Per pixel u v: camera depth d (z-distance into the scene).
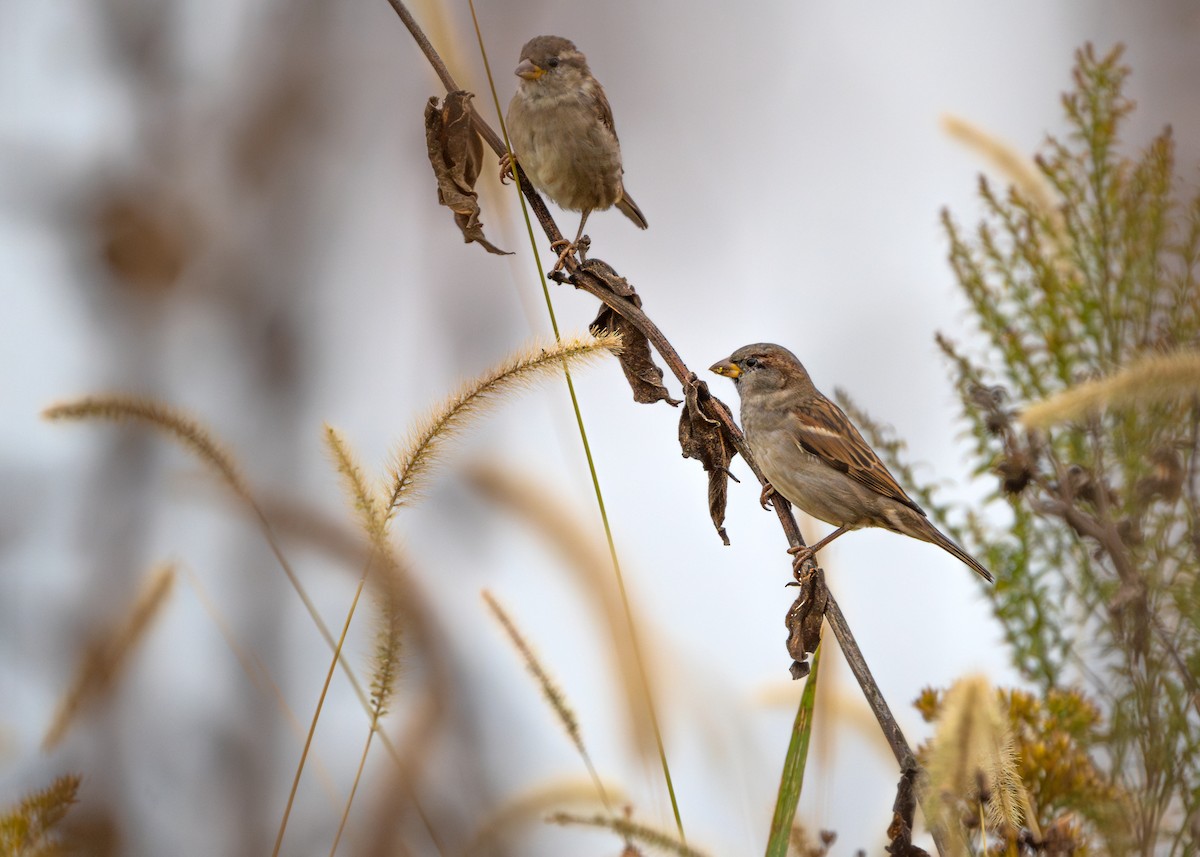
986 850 6.00
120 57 13.10
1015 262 9.24
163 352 12.37
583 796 7.19
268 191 13.34
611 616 7.98
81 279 12.44
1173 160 8.86
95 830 7.70
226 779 8.80
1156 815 6.16
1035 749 7.13
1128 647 6.24
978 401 6.89
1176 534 6.37
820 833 7.05
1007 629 8.23
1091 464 7.32
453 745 8.13
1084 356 8.84
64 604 9.28
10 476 10.14
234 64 13.71
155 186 12.85
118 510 10.09
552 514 8.20
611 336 6.63
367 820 7.72
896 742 6.27
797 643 6.75
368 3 14.23
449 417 6.68
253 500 7.20
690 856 5.89
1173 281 8.50
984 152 9.47
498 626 7.18
